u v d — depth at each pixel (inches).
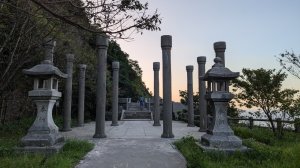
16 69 517.0
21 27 478.0
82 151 370.6
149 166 318.7
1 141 426.0
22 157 325.1
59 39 628.7
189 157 336.5
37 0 220.4
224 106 405.1
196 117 911.0
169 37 567.2
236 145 382.3
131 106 1556.3
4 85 519.8
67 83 678.5
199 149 378.9
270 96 570.3
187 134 598.2
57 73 396.2
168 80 551.5
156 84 885.8
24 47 508.1
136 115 1255.5
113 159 346.0
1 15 442.3
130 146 428.8
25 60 537.6
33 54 559.2
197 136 556.1
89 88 1053.8
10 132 564.4
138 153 378.3
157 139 506.3
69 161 310.2
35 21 455.2
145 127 785.6
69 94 679.7
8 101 636.1
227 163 312.3
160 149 405.1
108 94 1123.9
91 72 1017.5
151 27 250.5
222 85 406.9
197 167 298.8
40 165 289.9
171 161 338.6
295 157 320.5
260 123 682.2
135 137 534.9
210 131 405.4
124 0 242.8
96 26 245.4
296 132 575.8
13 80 581.0
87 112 1059.3
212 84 408.8
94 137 525.3
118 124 893.2
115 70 891.4
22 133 560.4
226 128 394.6
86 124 898.7
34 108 775.1
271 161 319.6
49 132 382.6
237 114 746.2
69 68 682.2
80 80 816.3
